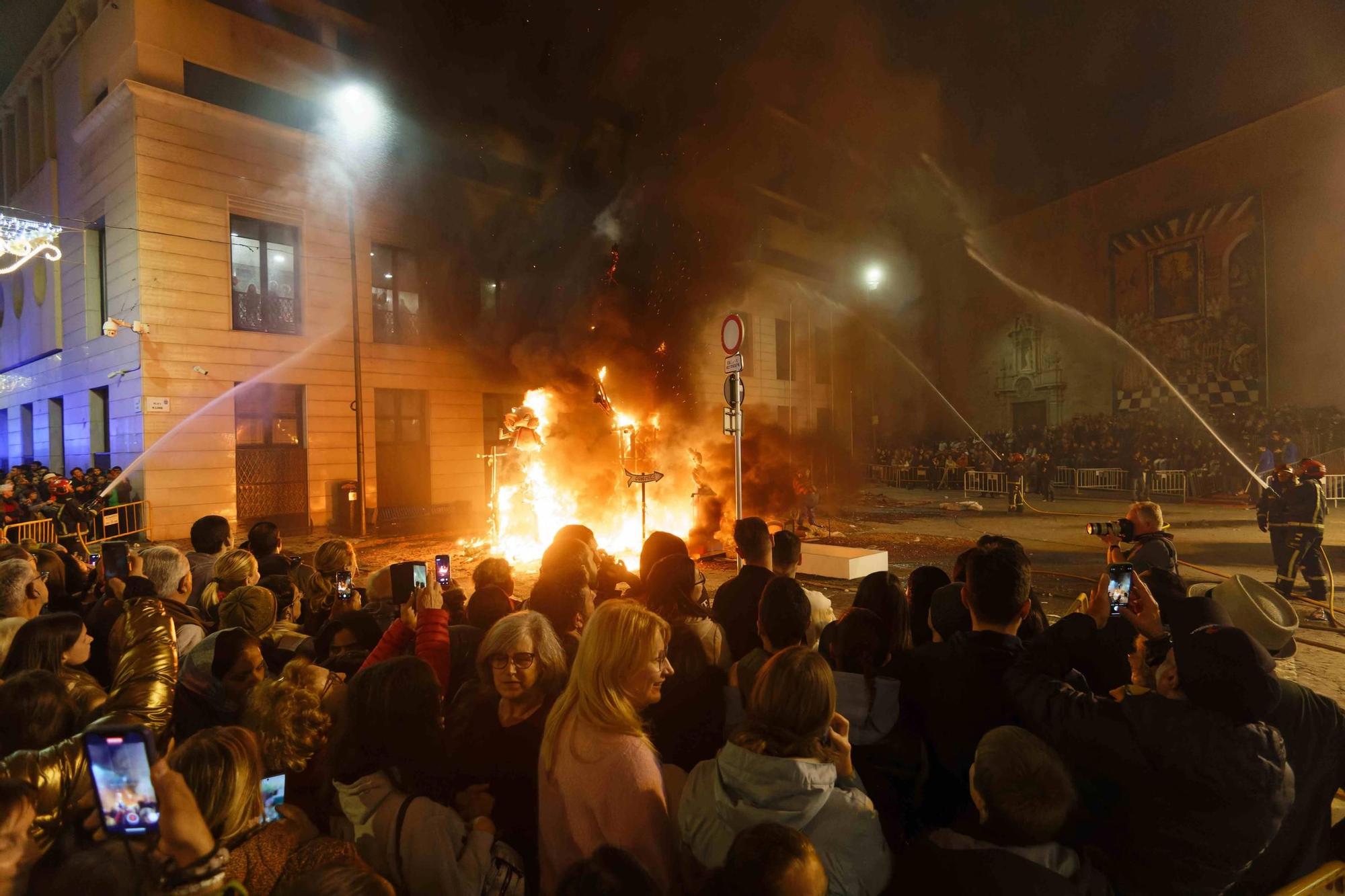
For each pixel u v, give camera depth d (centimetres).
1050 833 167
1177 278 2583
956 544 1302
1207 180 2505
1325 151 2208
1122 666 237
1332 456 2066
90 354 1684
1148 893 189
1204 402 2494
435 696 199
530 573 1099
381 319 1867
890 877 180
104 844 147
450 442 1977
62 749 179
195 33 1544
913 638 346
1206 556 1114
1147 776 186
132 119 1465
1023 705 212
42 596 364
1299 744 208
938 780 229
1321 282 2211
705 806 183
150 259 1472
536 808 218
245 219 1636
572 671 198
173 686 263
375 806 187
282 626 370
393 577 319
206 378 1541
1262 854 201
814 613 335
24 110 2100
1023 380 3144
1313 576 765
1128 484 2291
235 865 156
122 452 1545
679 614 299
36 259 2003
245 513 1602
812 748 179
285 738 214
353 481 1770
